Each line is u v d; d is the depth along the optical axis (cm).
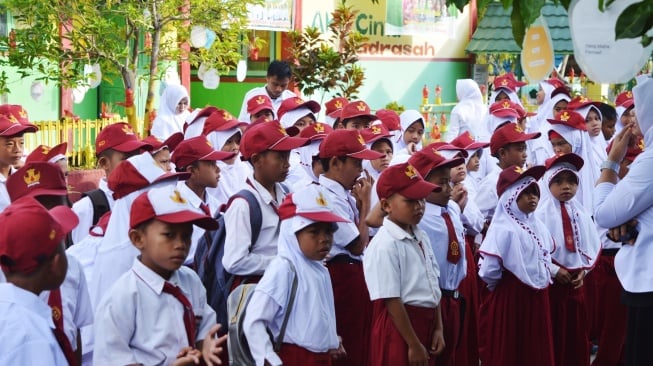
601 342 892
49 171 602
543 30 575
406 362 648
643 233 647
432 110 2197
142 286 502
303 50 1531
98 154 769
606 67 516
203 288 534
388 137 889
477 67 2264
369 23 2089
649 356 647
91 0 1226
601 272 891
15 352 392
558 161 834
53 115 1523
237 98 1927
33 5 1207
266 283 588
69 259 540
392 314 645
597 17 514
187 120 1084
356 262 756
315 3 1912
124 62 1284
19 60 1226
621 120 1165
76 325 546
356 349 757
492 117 1290
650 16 457
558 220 831
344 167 753
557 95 1365
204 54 1334
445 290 726
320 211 600
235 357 595
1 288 411
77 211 715
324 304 609
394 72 2148
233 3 1291
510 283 773
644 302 645
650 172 637
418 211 651
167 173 639
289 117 1067
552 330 822
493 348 783
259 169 684
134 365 493
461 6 463
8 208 423
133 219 503
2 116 795
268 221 673
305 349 593
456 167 824
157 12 1262
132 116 1292
